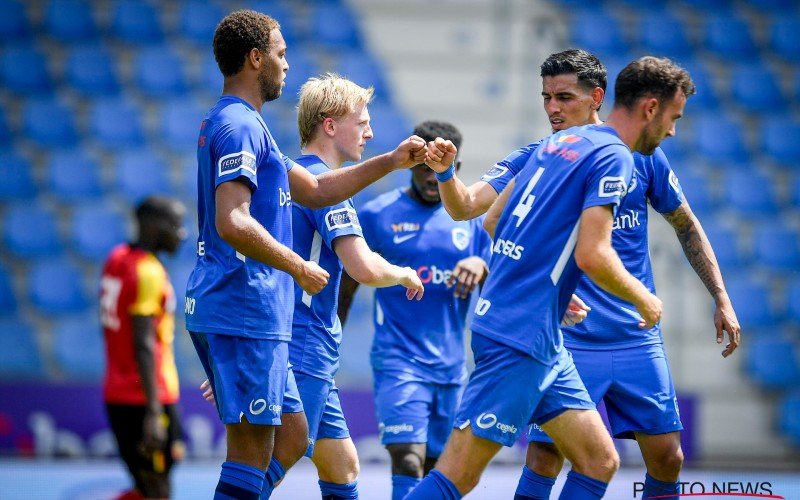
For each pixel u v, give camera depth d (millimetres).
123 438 22375
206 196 14852
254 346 14656
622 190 14203
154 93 49938
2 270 42594
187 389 34469
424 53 51719
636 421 17906
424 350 21016
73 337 39875
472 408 14836
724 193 46938
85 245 43812
